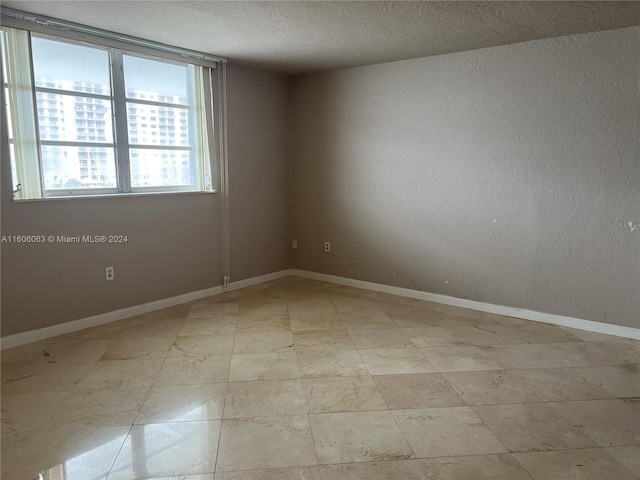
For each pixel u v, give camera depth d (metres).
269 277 5.42
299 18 3.17
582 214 3.69
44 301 3.46
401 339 3.56
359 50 4.09
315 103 5.18
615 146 3.50
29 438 2.24
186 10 3.02
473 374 2.96
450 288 4.47
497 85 3.97
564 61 3.62
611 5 2.88
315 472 2.00
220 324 3.87
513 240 4.05
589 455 2.13
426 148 4.45
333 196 5.19
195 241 4.53
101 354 3.22
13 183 3.23
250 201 5.07
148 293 4.17
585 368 3.05
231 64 4.66
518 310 4.09
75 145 3.59
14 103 3.18
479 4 2.87
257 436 2.26
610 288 3.63
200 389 2.74
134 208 3.97
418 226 4.60
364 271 5.06
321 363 3.11
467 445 2.20
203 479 1.95
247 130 4.93
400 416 2.45
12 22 3.08
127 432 2.29
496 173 4.07
